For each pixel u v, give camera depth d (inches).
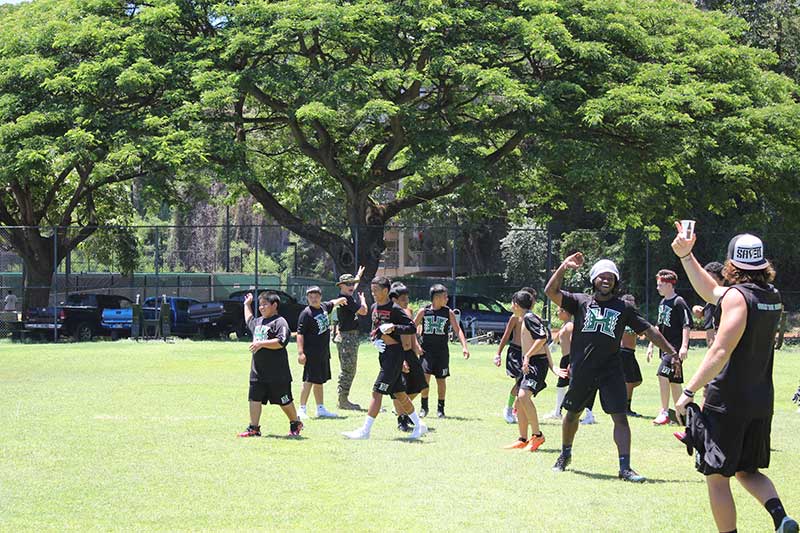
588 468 402.0
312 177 1678.2
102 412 576.1
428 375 567.8
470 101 1293.1
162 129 1221.1
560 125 1213.1
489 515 318.7
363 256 1380.4
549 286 389.4
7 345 1195.9
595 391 386.6
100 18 1302.9
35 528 301.1
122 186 1796.3
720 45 1301.7
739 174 1194.6
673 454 437.1
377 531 298.8
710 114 1255.5
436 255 2488.9
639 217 1412.4
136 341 1251.8
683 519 311.9
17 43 1321.4
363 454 431.5
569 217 1950.1
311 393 687.7
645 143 1245.7
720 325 264.1
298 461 413.4
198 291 1895.9
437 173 1482.5
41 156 1186.0
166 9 1244.5
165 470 391.9
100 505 332.2
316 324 555.8
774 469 399.9
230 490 356.2
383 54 1219.9
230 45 1216.2
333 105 1182.3
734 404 262.4
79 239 1476.4
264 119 1368.1
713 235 1568.7
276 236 2719.0
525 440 452.8
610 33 1242.0
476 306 1437.0
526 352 451.8
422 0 1205.1
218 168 1234.0
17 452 431.2
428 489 358.6
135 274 1888.5
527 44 1168.8
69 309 1341.0
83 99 1278.3
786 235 1411.2
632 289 1611.7
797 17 1705.2
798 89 1407.5
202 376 810.8
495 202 1605.6
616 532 296.2
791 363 981.2
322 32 1206.3
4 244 1628.9
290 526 304.8
